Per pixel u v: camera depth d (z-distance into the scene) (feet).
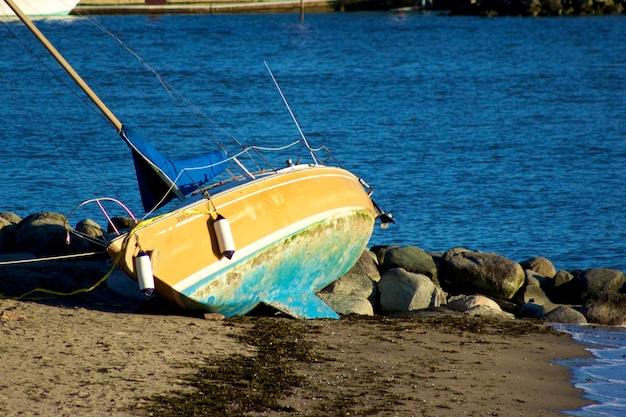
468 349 103.81
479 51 572.92
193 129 306.76
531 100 389.19
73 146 269.44
